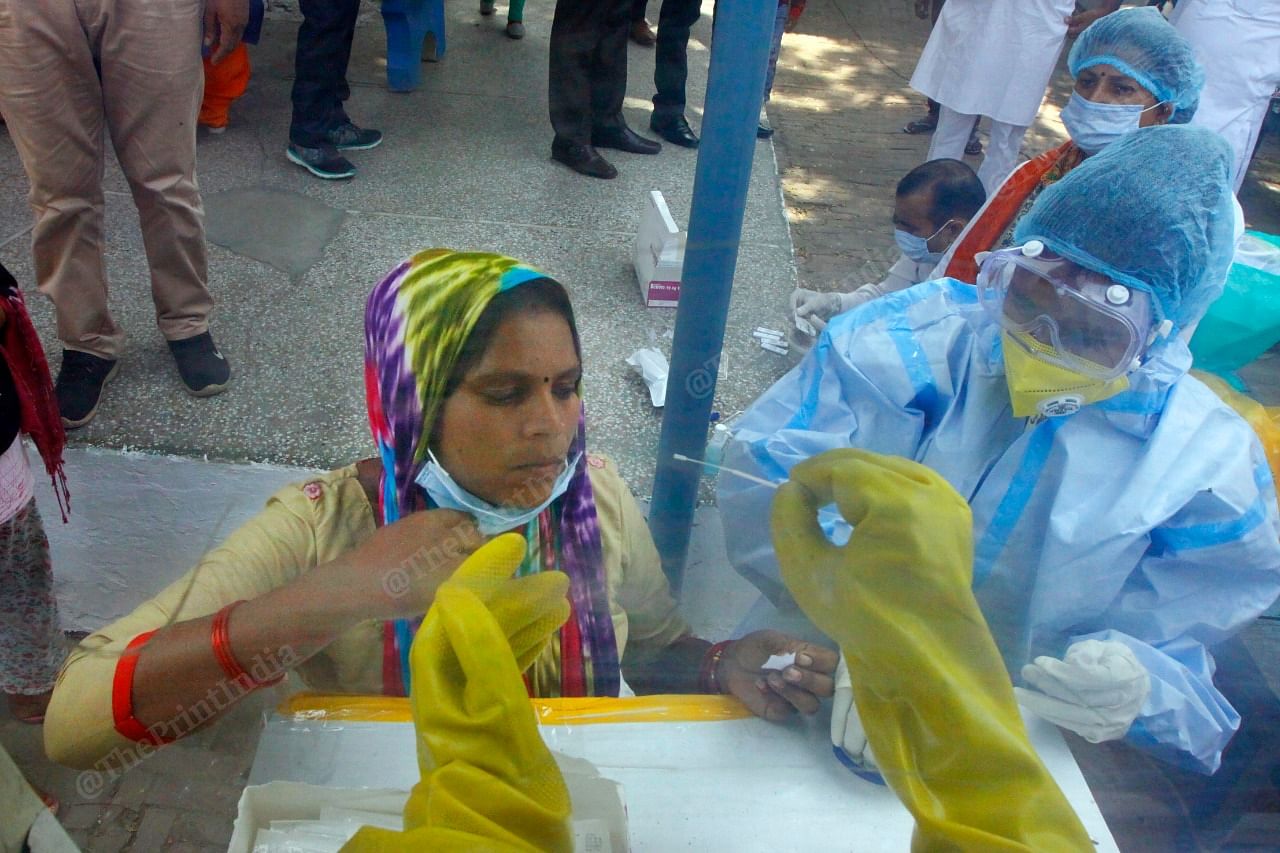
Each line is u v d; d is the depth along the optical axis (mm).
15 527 1335
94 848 799
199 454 1729
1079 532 983
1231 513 986
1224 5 2082
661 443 1083
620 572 1052
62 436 1535
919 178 1379
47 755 840
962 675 635
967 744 621
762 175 1676
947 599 640
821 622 688
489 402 813
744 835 795
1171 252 1011
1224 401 1182
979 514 1050
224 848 805
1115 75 1643
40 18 1709
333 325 1957
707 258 1068
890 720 659
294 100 2314
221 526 1598
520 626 695
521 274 846
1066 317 1029
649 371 1677
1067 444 1050
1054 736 853
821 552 720
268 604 807
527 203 2391
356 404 1840
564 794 644
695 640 1038
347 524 1061
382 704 871
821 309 1434
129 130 1830
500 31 3516
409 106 2834
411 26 2932
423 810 622
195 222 1914
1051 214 1063
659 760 840
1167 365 1078
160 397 1867
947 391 1122
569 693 955
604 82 2535
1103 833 776
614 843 739
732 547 938
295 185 2229
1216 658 1035
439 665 655
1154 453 1023
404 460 885
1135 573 1020
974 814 623
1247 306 1279
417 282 866
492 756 620
